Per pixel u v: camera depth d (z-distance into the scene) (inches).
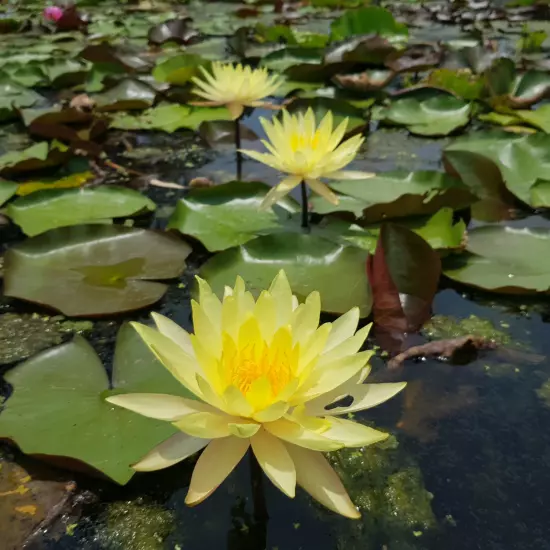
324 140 28.0
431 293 23.9
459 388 20.4
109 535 16.3
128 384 19.8
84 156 37.9
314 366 16.1
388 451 18.4
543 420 19.3
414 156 38.4
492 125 43.8
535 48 62.4
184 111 46.7
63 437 17.9
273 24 83.6
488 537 16.3
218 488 17.5
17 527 16.3
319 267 25.6
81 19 79.3
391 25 68.5
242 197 31.1
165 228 30.2
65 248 26.8
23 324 23.6
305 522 16.7
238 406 14.6
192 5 104.7
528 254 26.3
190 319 23.6
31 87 52.6
